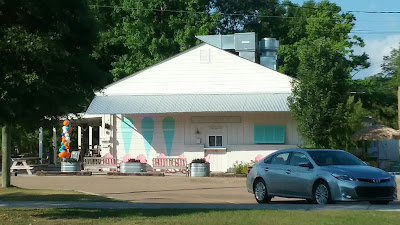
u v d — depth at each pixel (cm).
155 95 3419
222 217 1353
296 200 2006
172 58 3428
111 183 2639
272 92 3328
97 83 1385
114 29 4912
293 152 1827
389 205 1669
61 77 1295
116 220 1328
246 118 3316
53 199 1939
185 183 2645
